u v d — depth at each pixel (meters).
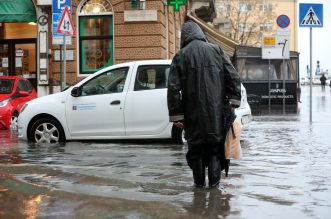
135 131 10.44
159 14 19.33
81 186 6.34
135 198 5.64
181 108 5.75
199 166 6.02
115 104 10.51
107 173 7.19
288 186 6.21
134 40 19.48
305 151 9.36
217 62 5.72
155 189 6.06
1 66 20.95
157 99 10.34
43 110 10.86
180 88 5.75
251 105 21.36
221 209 5.12
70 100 10.79
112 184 6.42
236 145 5.86
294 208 5.17
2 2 20.00
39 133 10.95
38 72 20.08
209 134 5.62
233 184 6.28
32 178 6.89
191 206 5.24
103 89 10.72
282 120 16.92
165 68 10.49
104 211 5.14
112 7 19.69
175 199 5.54
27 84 17.02
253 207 5.20
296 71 24.36
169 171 7.29
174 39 24.25
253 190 5.96
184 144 10.38
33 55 20.72
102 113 10.56
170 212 5.03
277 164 7.89
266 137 11.68
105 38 19.94
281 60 24.50
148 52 19.39
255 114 21.25
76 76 19.83
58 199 5.68
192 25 5.93
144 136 10.41
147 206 5.28
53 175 7.07
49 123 10.91
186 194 5.75
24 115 11.00
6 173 7.26
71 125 10.75
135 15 19.38
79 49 20.02
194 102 5.66
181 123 5.83
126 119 10.45
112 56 19.91
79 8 19.92
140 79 10.52
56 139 10.88
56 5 13.93
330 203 5.38
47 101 10.94
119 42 19.56
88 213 5.09
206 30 30.62
